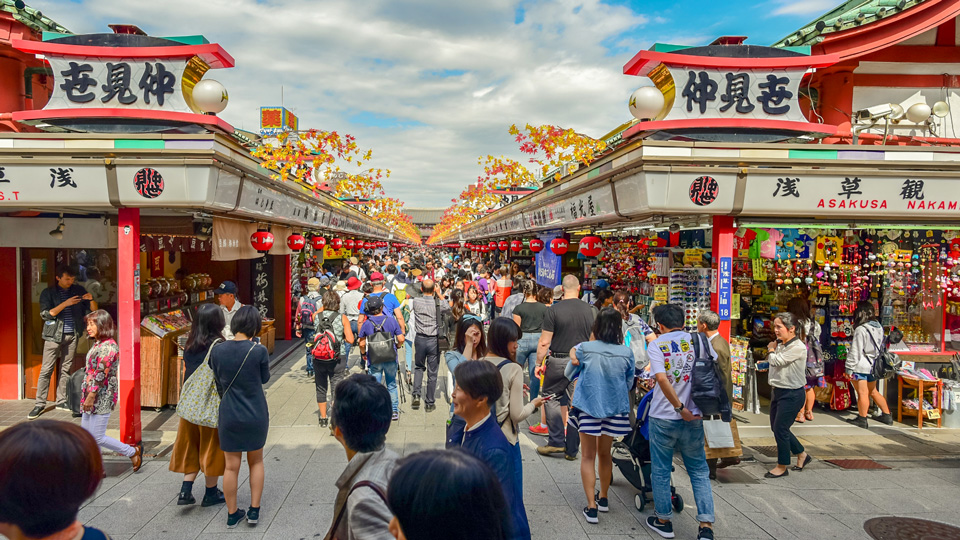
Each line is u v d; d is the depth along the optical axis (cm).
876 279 747
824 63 531
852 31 629
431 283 729
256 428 389
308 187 926
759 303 802
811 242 688
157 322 726
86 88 500
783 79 539
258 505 397
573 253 1415
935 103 682
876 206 545
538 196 1020
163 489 462
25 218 677
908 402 694
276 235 920
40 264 731
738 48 536
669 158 508
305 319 898
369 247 2561
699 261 714
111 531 386
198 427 423
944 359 723
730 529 404
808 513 433
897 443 615
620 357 417
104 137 483
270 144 643
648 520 400
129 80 501
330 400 748
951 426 676
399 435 607
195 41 504
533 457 548
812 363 687
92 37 496
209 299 978
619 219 712
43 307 672
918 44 675
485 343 423
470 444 261
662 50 528
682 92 534
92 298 746
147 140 483
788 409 501
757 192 529
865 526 411
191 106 518
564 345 539
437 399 775
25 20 611
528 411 328
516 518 244
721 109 538
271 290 1234
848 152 539
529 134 654
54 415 672
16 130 598
